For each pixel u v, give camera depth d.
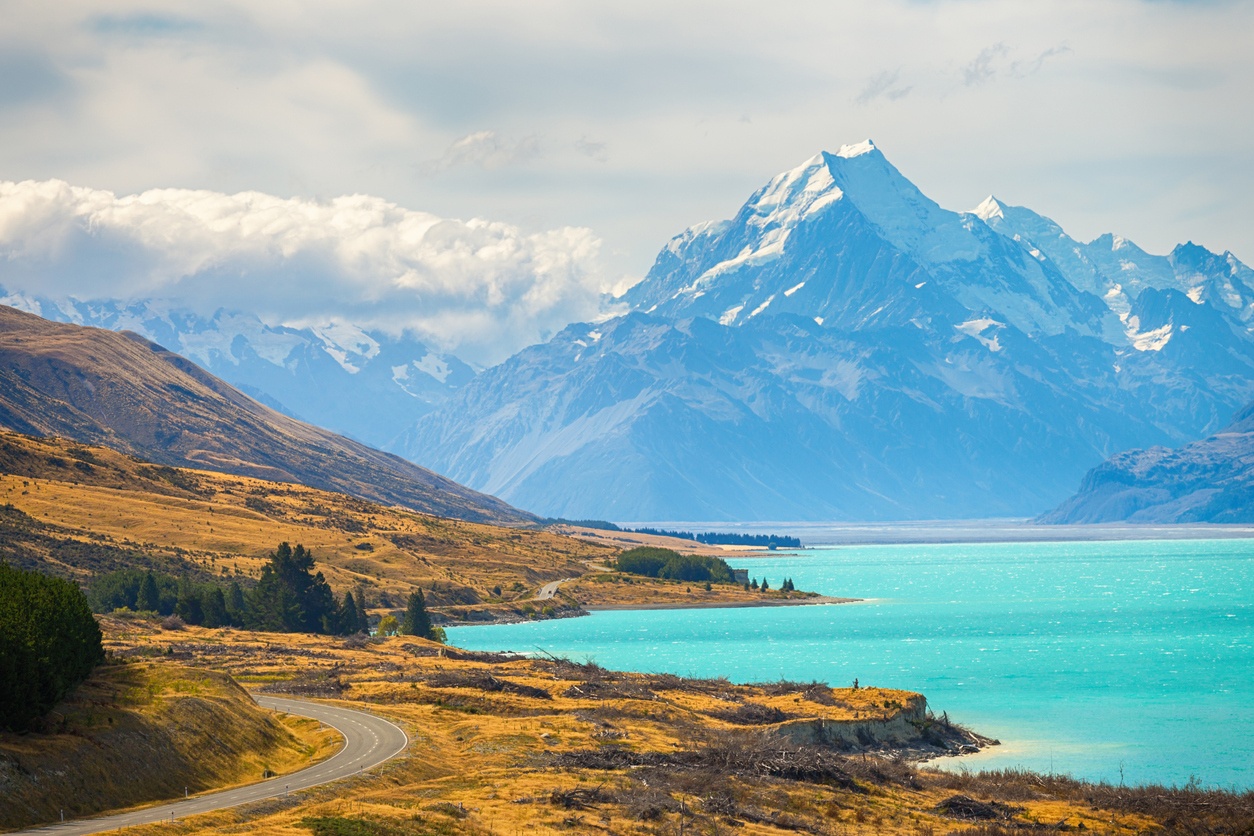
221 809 114.88
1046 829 138.12
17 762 112.94
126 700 141.00
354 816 113.00
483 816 120.94
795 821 133.50
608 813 127.38
